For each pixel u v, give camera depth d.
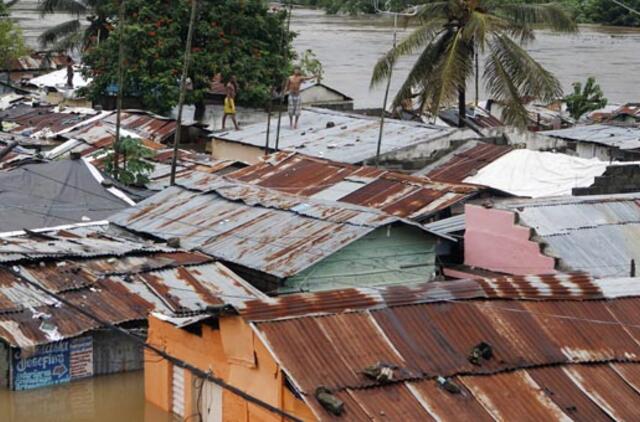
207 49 44.75
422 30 36.88
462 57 36.25
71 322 19.66
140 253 22.88
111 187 29.36
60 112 44.22
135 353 20.20
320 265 22.19
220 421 16.95
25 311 19.73
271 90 43.25
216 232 24.59
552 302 17.23
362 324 15.91
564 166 31.14
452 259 24.23
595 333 16.75
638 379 15.95
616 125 42.78
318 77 49.94
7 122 43.34
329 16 114.25
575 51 85.75
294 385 14.62
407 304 16.50
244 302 15.92
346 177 29.31
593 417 15.01
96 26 50.03
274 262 22.28
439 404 14.72
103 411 19.17
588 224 23.22
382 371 14.88
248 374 15.97
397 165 34.03
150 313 19.22
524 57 37.09
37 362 19.16
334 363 15.14
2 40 60.50
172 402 18.31
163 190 28.06
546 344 16.31
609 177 29.25
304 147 35.91
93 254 22.30
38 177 28.98
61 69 59.59
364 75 69.75
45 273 21.23
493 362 15.73
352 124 38.25
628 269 22.09
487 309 16.77
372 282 22.77
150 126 40.81
